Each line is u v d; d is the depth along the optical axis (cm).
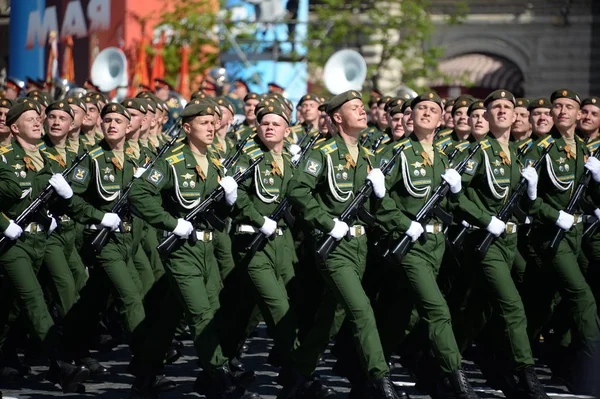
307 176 1266
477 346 1462
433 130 1351
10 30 4341
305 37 4191
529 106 1658
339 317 1312
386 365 1248
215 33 4300
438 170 1340
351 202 1276
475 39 4884
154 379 1362
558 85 4797
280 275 1404
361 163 1302
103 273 1486
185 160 1309
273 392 1443
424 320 1292
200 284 1291
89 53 4122
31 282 1383
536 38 4809
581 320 1452
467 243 1388
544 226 1478
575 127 1659
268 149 1464
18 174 1390
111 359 1678
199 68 4275
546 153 1502
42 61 4234
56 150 1552
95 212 1437
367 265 1470
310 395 1325
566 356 1480
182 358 1697
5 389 1433
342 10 4559
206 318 1282
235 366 1482
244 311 1465
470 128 1684
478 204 1398
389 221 1286
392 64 4581
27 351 1612
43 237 1408
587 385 1460
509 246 1382
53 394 1405
